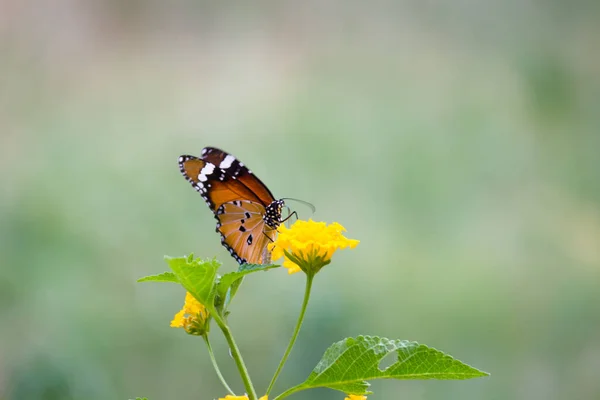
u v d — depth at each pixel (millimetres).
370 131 2305
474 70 2463
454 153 2281
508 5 2506
